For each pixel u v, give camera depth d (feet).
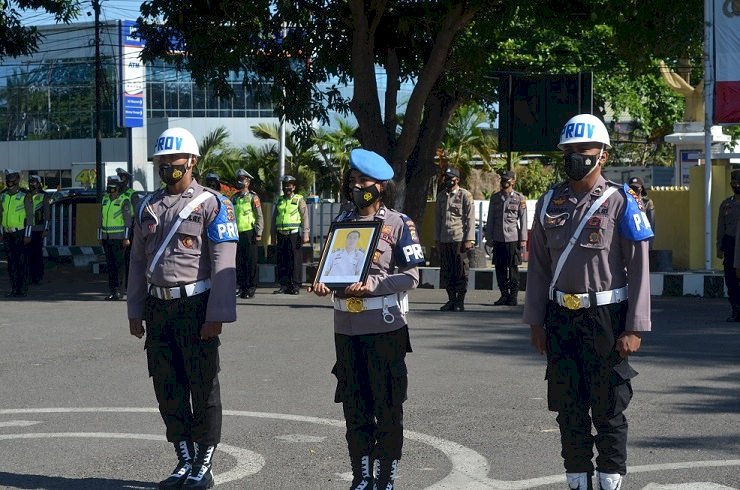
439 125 71.82
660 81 121.08
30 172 245.04
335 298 20.13
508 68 110.42
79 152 239.30
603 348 18.61
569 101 62.23
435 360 37.11
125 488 21.36
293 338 43.11
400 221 20.04
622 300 18.72
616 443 18.78
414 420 27.32
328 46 71.67
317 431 26.35
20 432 26.30
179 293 20.94
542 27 72.84
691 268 70.69
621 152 169.68
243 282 61.57
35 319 50.62
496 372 34.60
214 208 21.11
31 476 22.20
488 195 137.59
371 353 19.77
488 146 146.41
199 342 21.02
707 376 33.73
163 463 23.31
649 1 65.46
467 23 66.44
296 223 63.87
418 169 71.56
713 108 62.34
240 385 32.50
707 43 61.93
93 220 97.91
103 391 31.78
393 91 71.82
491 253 59.26
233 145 205.57
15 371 35.40
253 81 72.74
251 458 23.65
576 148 18.67
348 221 20.17
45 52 238.68
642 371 34.71
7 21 88.53
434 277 68.80
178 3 67.15
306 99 74.23
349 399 20.01
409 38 71.72
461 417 27.68
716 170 69.82
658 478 21.75
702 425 26.66
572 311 18.75
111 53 226.17
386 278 19.70
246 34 68.13
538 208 19.29
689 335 43.57
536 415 27.89
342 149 161.07
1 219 64.03
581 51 113.19
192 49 67.67
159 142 21.25
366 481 19.95
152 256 21.17
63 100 239.91
